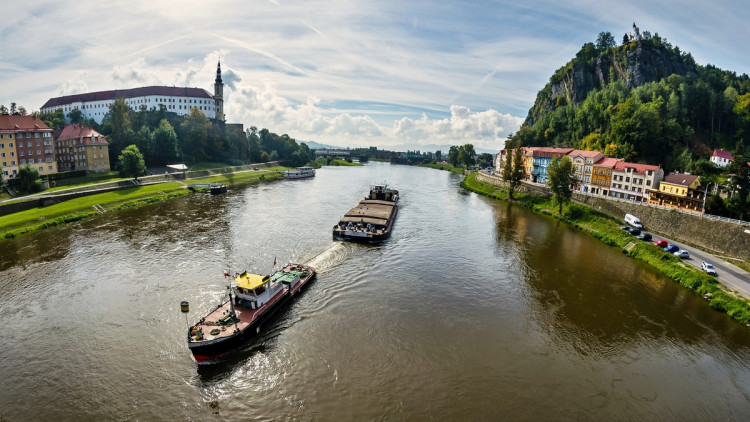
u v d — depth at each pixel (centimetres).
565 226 9800
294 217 9700
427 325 4691
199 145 19175
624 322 4941
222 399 3422
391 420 3231
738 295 5425
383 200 11462
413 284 5819
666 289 5931
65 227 8550
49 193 10588
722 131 16275
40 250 6950
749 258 6681
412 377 3762
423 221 9844
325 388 3578
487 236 8575
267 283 4691
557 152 14650
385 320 4756
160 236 7862
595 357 4219
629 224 9038
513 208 12175
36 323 4550
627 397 3631
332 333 4444
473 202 13050
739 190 8431
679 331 4769
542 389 3681
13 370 3744
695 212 8181
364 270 6278
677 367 4109
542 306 5291
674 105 15850
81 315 4722
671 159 13438
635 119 14012
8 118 12912
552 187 10862
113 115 16862
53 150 13712
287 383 3631
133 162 13575
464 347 4281
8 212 9138
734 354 4359
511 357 4150
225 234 8050
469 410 3372
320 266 6353
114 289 5397
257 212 10288
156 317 4675
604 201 10419
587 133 18088
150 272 5981
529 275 6334
